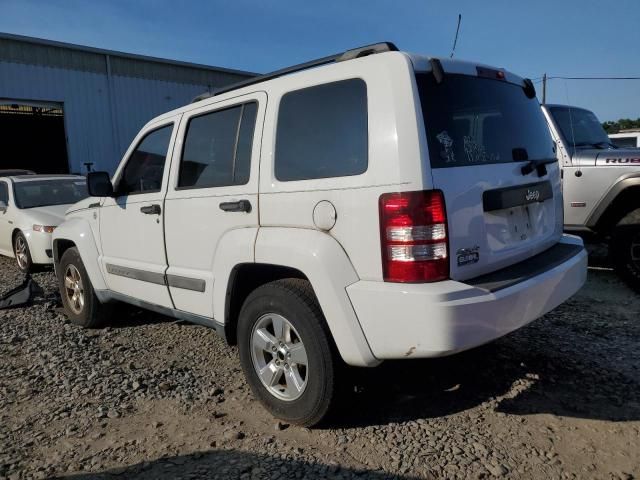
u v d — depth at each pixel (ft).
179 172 13.05
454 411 11.10
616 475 8.84
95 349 15.47
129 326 17.61
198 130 12.75
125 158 15.05
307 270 9.75
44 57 55.42
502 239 10.24
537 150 12.01
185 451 9.98
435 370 13.00
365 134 9.32
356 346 9.39
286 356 10.61
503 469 9.05
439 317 8.57
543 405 11.24
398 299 8.81
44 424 11.16
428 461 9.36
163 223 13.32
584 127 22.29
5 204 29.94
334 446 9.94
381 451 9.71
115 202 15.11
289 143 10.49
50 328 17.60
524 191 10.79
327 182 9.65
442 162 9.14
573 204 20.47
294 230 10.17
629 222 19.21
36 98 55.06
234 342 12.19
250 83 12.14
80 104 58.59
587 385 12.06
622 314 16.90
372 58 9.58
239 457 9.70
